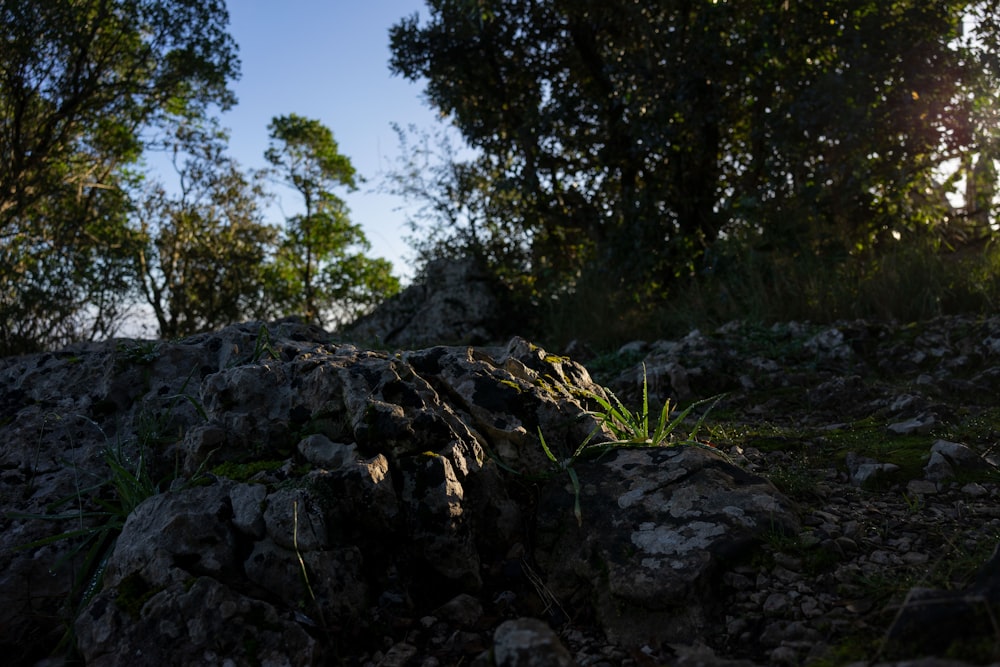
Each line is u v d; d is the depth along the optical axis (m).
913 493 2.95
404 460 2.59
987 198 8.49
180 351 3.62
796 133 8.22
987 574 1.85
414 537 2.50
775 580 2.33
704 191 9.47
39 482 3.07
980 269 6.78
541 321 9.56
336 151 22.23
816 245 7.82
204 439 2.74
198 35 11.72
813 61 8.45
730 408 4.81
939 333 5.67
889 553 2.45
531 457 2.94
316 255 23.23
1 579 2.62
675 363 5.32
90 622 2.24
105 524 2.74
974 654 1.58
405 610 2.45
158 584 2.29
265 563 2.34
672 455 2.88
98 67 11.10
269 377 2.95
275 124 21.83
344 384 2.82
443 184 11.11
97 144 12.77
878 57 8.00
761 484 2.75
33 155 10.74
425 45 10.10
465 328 9.56
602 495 2.73
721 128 9.52
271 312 14.80
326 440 2.70
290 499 2.40
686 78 8.52
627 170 9.98
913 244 7.56
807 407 4.68
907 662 1.54
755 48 8.40
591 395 3.25
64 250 10.91
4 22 9.86
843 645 1.96
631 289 9.14
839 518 2.72
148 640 2.16
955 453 3.19
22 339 8.64
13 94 10.30
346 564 2.40
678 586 2.29
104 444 3.23
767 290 7.44
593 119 9.84
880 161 8.22
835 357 5.57
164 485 2.99
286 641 2.16
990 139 7.91
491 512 2.68
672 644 2.20
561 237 10.82
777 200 8.30
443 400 3.03
